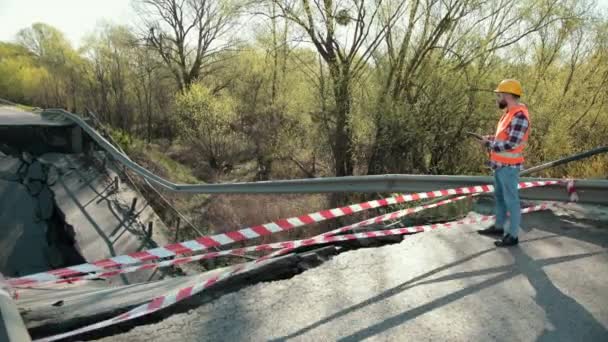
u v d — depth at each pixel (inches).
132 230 444.8
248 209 572.7
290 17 653.3
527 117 175.3
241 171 925.8
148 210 498.6
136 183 582.6
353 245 197.6
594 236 192.9
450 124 598.2
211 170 906.1
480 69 577.3
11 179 499.5
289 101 860.6
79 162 584.1
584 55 714.2
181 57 1422.2
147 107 1272.1
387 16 585.0
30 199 474.3
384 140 604.4
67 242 424.5
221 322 123.5
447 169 622.8
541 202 247.3
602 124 722.8
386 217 214.4
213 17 1347.2
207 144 929.5
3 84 1688.0
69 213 452.1
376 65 610.9
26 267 394.6
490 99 572.7
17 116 706.8
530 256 172.2
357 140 655.1
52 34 1631.4
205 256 171.8
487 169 605.6
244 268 152.3
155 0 1369.3
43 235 433.7
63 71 1461.6
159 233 455.5
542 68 669.3
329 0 606.2
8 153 557.6
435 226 211.5
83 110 1257.4
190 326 121.6
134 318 126.6
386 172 637.3
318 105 711.1
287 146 848.3
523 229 205.2
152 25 1365.7
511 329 120.5
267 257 161.8
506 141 175.8
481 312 129.3
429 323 123.0
